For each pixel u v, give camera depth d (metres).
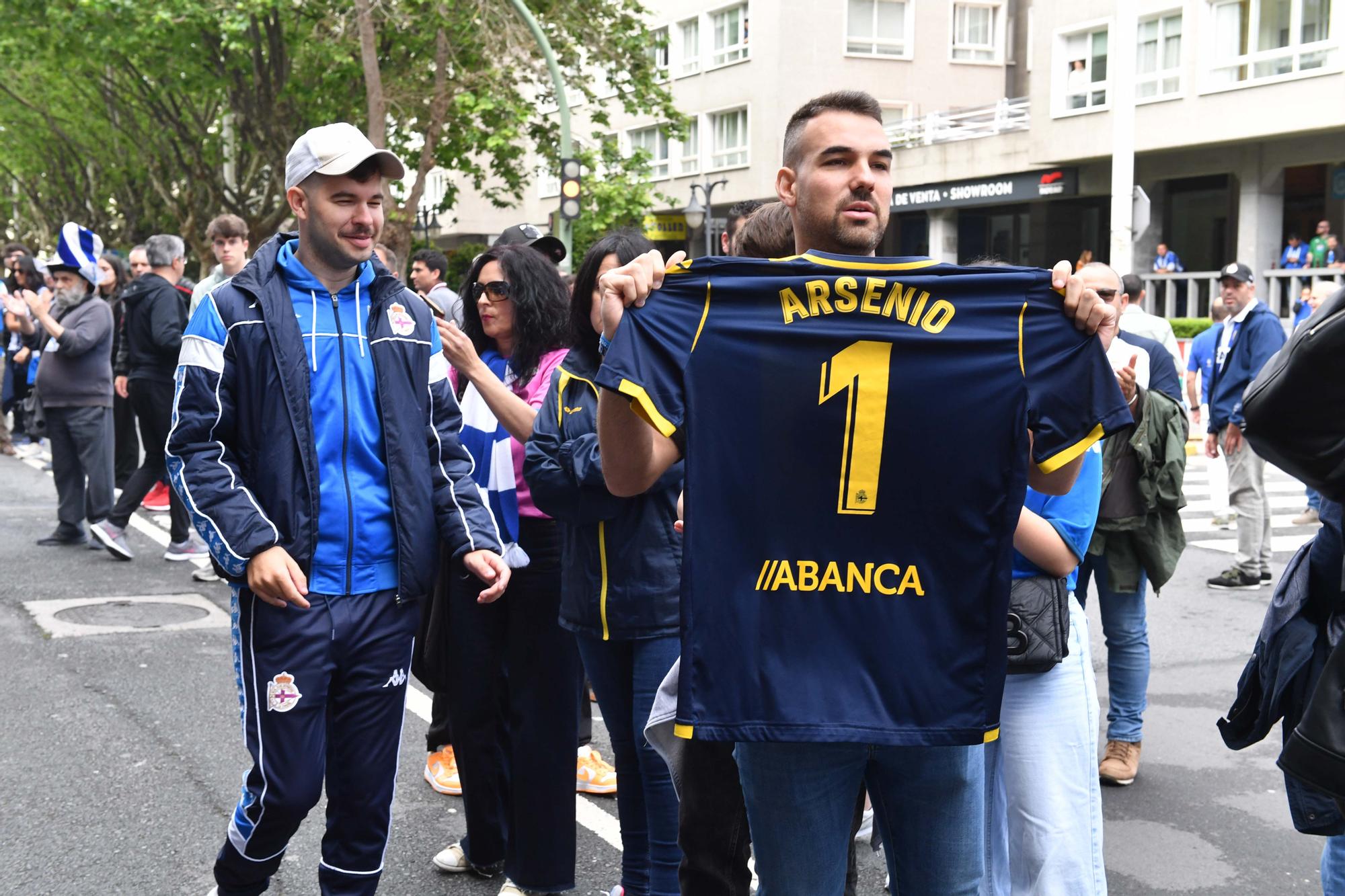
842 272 2.26
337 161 3.00
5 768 4.74
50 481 12.11
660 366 2.26
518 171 25.23
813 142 2.37
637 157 23.73
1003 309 2.26
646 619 3.29
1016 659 2.97
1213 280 25.89
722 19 36.19
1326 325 2.11
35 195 46.12
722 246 4.42
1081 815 3.04
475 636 3.74
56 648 6.41
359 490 3.09
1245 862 4.21
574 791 3.69
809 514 2.27
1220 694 6.17
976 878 2.45
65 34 23.81
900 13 35.31
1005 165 29.78
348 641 3.08
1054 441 2.27
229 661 6.24
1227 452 8.67
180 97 29.66
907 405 2.25
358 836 3.18
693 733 2.26
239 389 3.01
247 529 2.91
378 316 3.18
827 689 2.28
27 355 12.30
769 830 2.42
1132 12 15.09
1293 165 24.88
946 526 2.28
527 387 3.79
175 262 8.44
